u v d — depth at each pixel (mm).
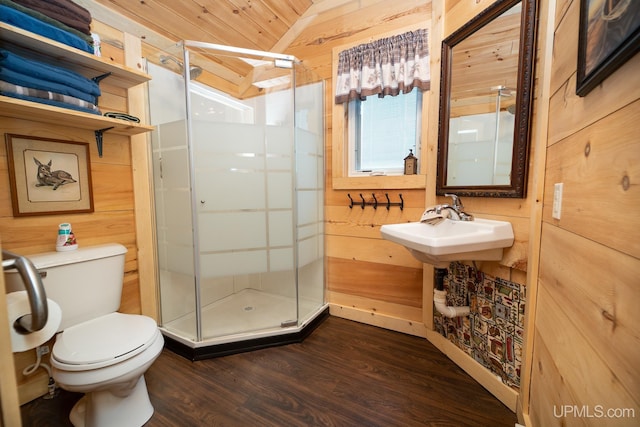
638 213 468
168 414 1289
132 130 1609
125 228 1756
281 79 2053
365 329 2107
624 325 495
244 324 1984
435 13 1741
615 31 518
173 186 1845
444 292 1616
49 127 1401
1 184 1266
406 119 2033
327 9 2170
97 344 1139
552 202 946
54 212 1425
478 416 1280
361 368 1625
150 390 1444
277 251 2057
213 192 1852
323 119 2254
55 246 1430
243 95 2316
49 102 1188
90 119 1342
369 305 2197
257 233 1998
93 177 1589
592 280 627
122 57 1679
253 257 1993
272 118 2158
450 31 1652
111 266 1453
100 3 1568
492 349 1430
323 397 1396
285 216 2057
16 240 1308
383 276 2121
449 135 1670
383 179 2014
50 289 1239
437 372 1588
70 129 1481
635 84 489
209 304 2279
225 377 1548
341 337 1986
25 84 1124
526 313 1166
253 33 2236
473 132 1504
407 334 2023
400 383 1497
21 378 1335
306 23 2268
